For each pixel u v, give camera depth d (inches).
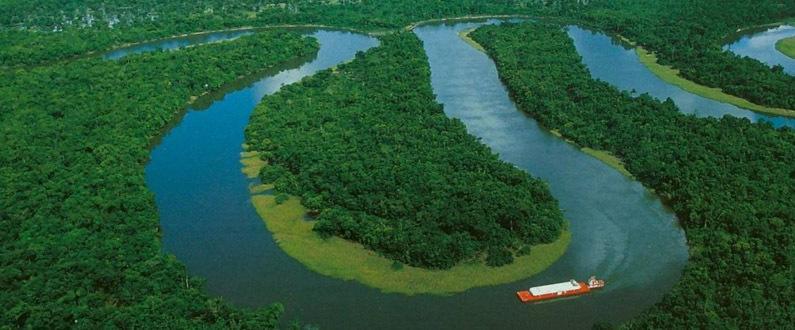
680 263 7500.0
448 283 7194.9
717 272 6924.2
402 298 7012.8
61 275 6958.7
